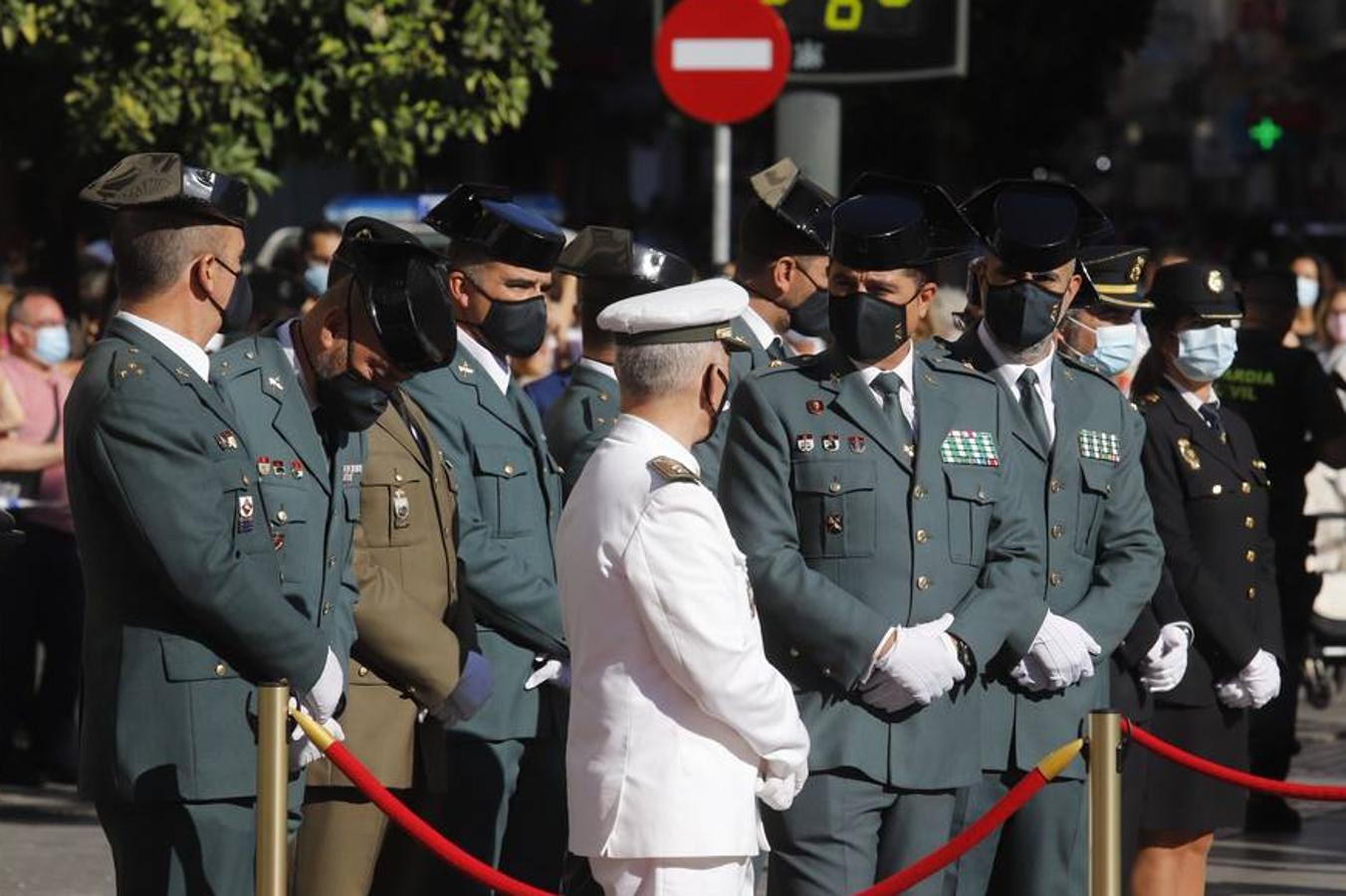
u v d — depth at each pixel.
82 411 14.26
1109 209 97.56
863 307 16.11
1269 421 26.61
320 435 15.48
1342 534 32.94
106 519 14.28
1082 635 16.84
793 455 16.27
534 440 17.94
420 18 30.61
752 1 27.88
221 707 14.34
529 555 17.62
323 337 15.23
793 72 27.92
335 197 54.53
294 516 14.98
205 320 14.59
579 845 13.98
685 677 13.63
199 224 14.45
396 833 16.83
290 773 14.82
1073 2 57.97
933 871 15.05
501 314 17.78
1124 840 18.75
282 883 14.20
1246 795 20.39
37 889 23.08
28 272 35.59
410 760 16.44
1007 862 17.28
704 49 27.98
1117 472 17.67
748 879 14.17
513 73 31.81
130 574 14.30
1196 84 130.62
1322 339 36.84
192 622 14.30
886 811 16.34
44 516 28.28
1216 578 20.16
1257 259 58.69
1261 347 26.80
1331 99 115.94
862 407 16.33
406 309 15.04
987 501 16.55
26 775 28.73
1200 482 20.16
